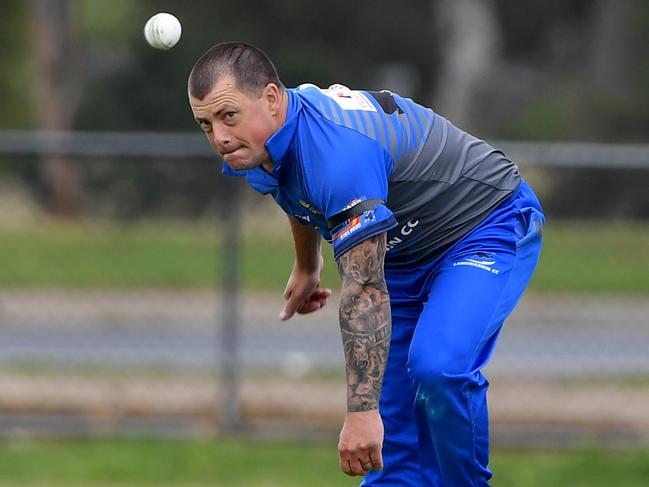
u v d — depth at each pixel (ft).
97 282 135.33
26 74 334.44
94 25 329.31
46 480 88.17
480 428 53.31
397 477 60.44
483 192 55.47
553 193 201.98
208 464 92.73
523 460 95.09
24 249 134.51
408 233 55.16
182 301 136.67
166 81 300.61
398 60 340.18
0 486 86.02
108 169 127.34
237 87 49.01
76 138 102.89
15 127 334.65
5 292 134.31
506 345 123.85
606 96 317.22
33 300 134.62
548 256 136.26
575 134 317.63
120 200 131.64
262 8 326.85
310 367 116.88
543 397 105.70
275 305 136.87
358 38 336.90
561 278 135.44
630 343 123.65
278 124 50.06
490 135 341.41
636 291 132.46
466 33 341.82
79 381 110.11
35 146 102.37
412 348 53.01
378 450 49.37
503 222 55.77
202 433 101.96
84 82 303.48
